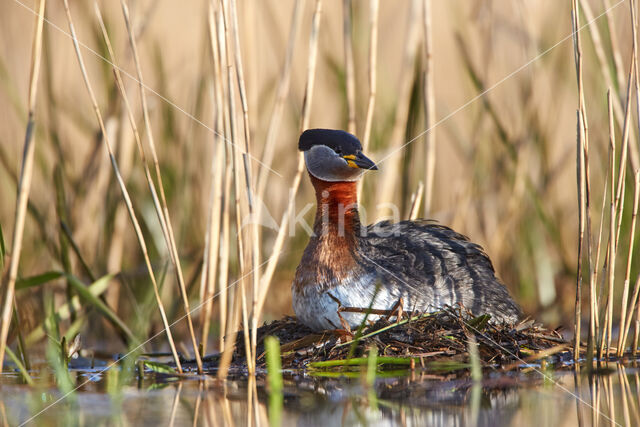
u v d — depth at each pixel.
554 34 13.95
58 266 11.96
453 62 17.34
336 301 9.84
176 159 13.44
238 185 9.05
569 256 15.23
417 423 6.75
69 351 10.65
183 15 17.78
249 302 13.25
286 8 16.58
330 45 13.23
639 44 12.66
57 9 14.10
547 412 7.12
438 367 9.05
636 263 12.28
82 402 7.84
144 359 10.03
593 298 9.05
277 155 14.62
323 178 10.51
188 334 12.73
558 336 10.38
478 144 13.55
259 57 14.03
